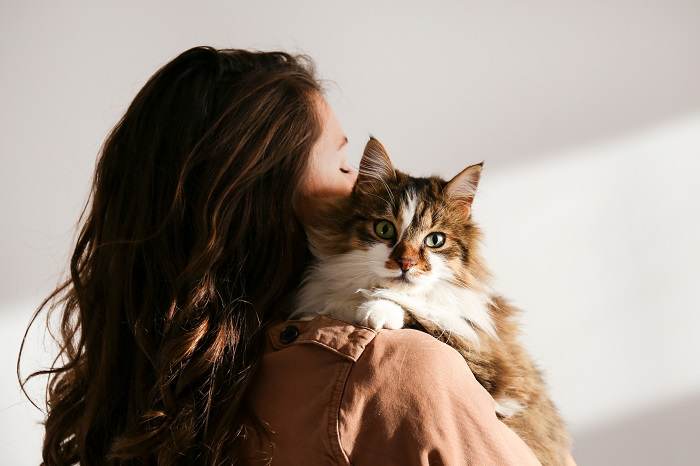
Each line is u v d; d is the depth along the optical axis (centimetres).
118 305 103
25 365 221
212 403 94
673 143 220
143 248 102
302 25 221
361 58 221
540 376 139
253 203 100
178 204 99
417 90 220
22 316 223
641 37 221
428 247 123
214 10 221
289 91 104
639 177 220
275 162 100
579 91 220
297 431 89
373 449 86
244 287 100
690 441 219
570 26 220
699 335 218
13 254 223
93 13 222
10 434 225
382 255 117
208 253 96
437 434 86
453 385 90
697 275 218
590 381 219
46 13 222
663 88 220
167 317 97
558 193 220
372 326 104
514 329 135
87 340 109
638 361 219
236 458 93
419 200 124
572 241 220
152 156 103
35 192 223
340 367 90
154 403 96
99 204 109
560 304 219
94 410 104
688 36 220
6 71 221
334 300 114
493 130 220
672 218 219
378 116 220
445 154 220
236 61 109
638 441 219
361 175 121
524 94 220
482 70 220
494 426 90
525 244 220
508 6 220
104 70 222
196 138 101
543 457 122
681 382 218
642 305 219
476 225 134
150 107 106
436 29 221
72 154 223
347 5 221
